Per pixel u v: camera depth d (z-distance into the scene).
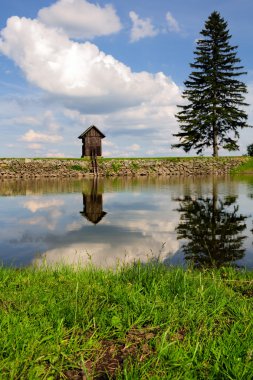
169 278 5.39
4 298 4.45
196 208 16.23
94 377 3.08
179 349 3.32
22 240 10.16
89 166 44.97
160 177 41.66
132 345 3.56
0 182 34.38
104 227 12.03
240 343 3.46
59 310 4.04
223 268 6.89
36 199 20.22
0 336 3.42
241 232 11.11
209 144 52.00
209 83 49.66
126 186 28.98
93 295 4.65
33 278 5.66
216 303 4.44
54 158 45.38
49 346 3.37
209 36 50.53
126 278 5.54
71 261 7.92
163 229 11.66
